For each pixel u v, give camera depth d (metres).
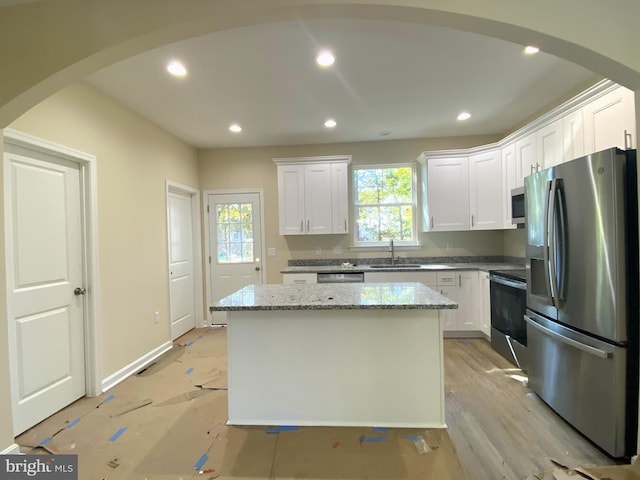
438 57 2.41
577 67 2.57
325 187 4.36
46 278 2.34
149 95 2.92
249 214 4.73
